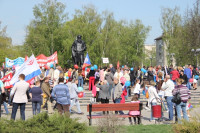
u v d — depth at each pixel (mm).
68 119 7188
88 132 7395
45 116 7070
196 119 8250
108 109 10562
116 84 12812
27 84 10570
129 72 23672
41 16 53906
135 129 9586
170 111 12094
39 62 23188
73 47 25344
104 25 58031
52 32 53812
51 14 53781
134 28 69750
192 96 20250
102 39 55781
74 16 55094
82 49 25312
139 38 69375
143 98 19406
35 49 53562
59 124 6930
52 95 10703
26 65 13352
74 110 15602
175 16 55188
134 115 10703
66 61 54125
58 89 10703
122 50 67750
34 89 11953
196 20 40406
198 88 23734
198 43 40094
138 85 16531
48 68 18078
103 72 19656
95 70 22672
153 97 11953
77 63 25312
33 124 6910
